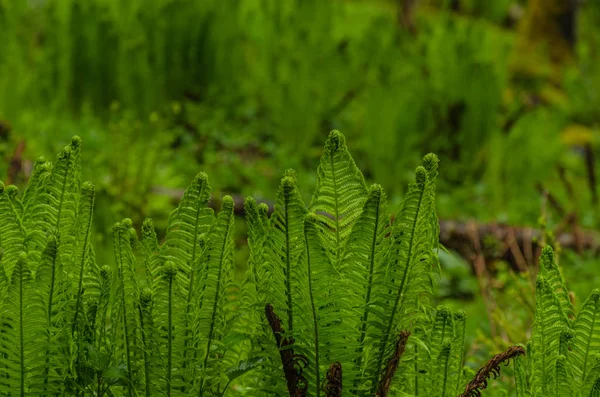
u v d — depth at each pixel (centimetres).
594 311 148
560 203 623
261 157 671
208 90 721
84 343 151
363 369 147
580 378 153
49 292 142
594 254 507
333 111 735
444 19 842
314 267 140
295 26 730
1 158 482
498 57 774
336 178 145
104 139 578
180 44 701
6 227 148
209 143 660
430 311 165
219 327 154
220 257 148
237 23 725
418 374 163
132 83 665
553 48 1209
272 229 143
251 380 169
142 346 147
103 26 669
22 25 725
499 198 654
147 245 150
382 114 652
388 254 143
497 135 682
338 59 716
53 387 145
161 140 575
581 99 1040
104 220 366
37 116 616
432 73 726
